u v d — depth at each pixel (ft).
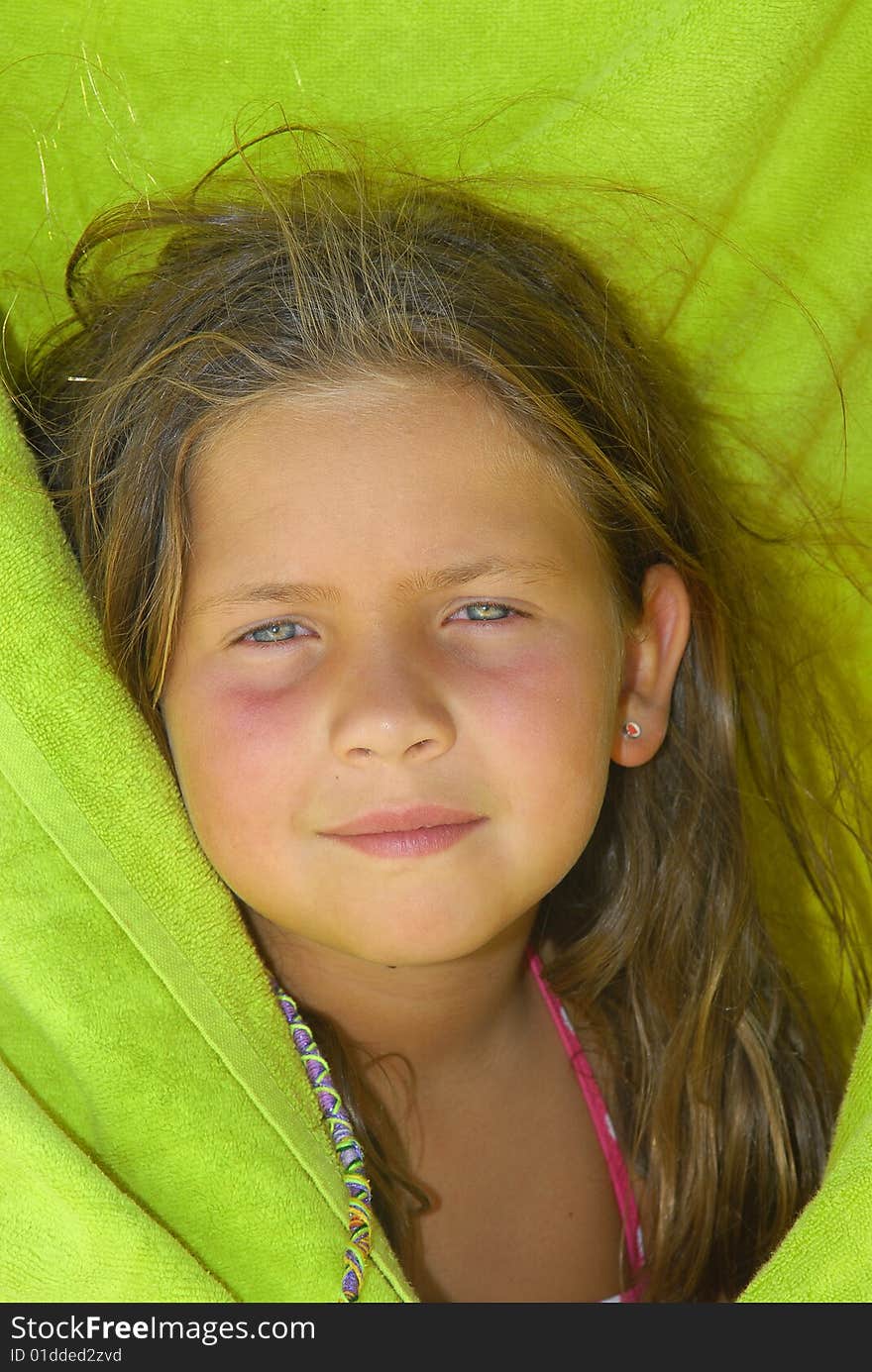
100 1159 3.36
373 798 3.36
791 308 3.71
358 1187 3.41
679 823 3.80
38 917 3.38
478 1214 3.67
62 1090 3.38
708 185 3.62
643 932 3.80
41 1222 3.32
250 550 3.39
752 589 3.85
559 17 3.54
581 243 3.65
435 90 3.58
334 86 3.58
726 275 3.68
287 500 3.39
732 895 3.80
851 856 3.92
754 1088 3.78
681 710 3.79
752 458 3.81
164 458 3.47
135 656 3.49
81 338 3.64
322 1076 3.46
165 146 3.59
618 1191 3.75
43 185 3.58
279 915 3.43
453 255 3.56
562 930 3.80
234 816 3.41
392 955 3.40
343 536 3.37
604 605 3.51
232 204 3.60
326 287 3.49
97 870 3.39
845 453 3.75
